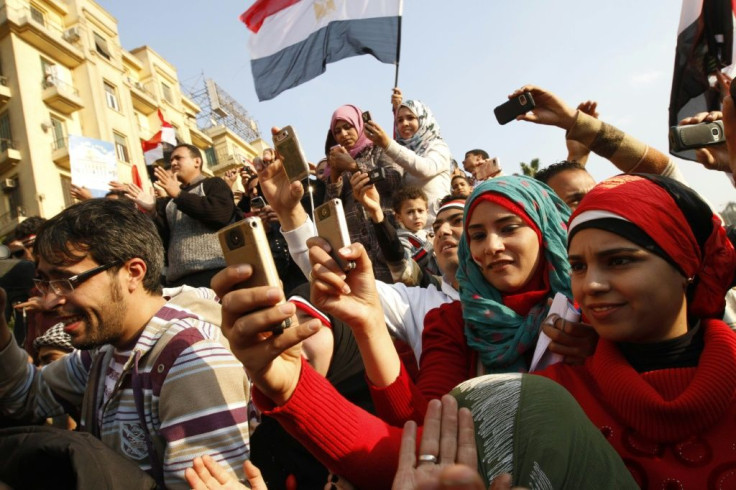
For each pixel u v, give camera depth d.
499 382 0.98
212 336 1.74
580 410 0.90
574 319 1.52
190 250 3.65
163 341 1.62
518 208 1.70
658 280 1.18
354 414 1.20
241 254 1.07
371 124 3.86
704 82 2.61
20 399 2.02
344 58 4.86
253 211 3.76
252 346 1.06
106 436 1.68
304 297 1.85
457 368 1.68
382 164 4.22
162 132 8.73
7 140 17.84
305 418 1.14
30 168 17.55
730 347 1.13
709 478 1.06
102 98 20.77
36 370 2.12
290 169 1.80
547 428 0.85
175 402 1.51
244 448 1.53
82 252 1.67
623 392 1.14
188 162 4.39
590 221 1.25
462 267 1.88
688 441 1.10
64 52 19.58
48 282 1.70
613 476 0.81
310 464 1.59
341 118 4.43
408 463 0.88
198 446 1.47
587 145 2.13
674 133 1.65
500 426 0.88
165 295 2.03
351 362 1.78
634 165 2.09
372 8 4.78
